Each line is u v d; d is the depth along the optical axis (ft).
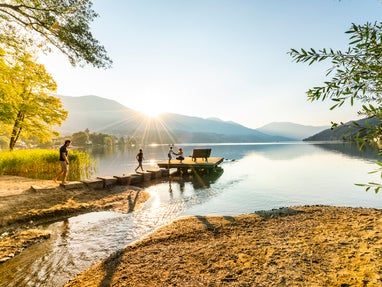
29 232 23.39
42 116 78.84
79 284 13.98
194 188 47.65
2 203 29.43
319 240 16.72
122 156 169.89
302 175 65.41
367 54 5.56
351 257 13.76
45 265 17.67
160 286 12.84
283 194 42.04
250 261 14.73
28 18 29.84
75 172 69.77
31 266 17.54
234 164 96.99
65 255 19.24
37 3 29.09
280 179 58.80
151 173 59.31
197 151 73.67
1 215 26.71
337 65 5.78
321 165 90.33
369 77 5.52
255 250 16.19
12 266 17.56
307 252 15.06
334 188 47.39
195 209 32.60
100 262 16.67
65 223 26.91
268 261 14.46
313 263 13.65
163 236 20.20
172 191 44.70
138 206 33.91
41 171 67.36
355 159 110.93
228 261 14.98
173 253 16.83
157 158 146.30
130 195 39.60
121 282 13.62
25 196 32.65
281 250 15.78
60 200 33.47
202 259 15.57
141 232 24.16
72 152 72.08
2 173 61.11
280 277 12.63
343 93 5.61
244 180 57.41
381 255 13.47
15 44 33.19
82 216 29.50
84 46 31.48
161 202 36.37
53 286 15.08
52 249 20.31
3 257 18.70
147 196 39.60
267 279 12.58
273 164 96.27
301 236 17.92
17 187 37.88
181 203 35.73
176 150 316.81
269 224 21.58
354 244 15.38
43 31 30.86
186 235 20.18
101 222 27.17
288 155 154.10
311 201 37.40
